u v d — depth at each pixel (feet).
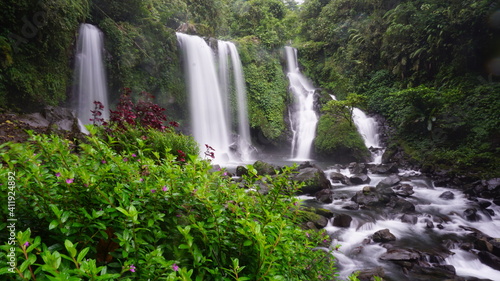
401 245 17.90
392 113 53.98
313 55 74.49
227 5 83.82
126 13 43.21
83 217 4.90
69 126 23.52
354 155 48.34
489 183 30.48
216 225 5.58
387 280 14.05
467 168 37.14
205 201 5.64
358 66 64.34
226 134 54.60
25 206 4.80
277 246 5.43
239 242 5.76
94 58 37.04
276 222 5.62
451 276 14.48
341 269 14.94
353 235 18.97
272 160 52.85
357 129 52.95
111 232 4.95
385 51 59.41
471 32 46.83
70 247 3.57
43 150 5.98
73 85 34.91
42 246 4.36
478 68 48.01
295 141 58.49
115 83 40.14
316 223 19.61
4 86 26.84
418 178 36.19
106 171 5.38
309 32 80.02
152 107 19.12
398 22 57.26
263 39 69.51
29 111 29.12
